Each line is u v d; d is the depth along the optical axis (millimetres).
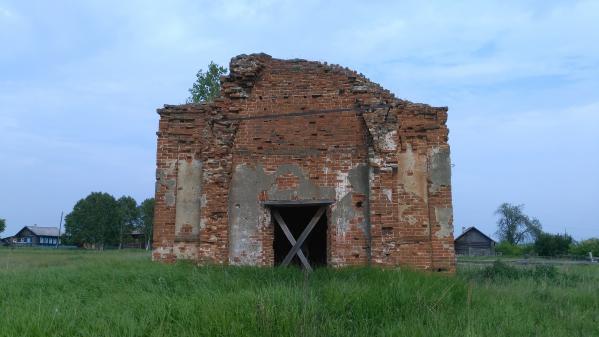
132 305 7258
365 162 13570
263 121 14070
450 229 13602
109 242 83938
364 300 7535
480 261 33406
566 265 27359
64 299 8000
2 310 7129
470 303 8188
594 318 8922
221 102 14062
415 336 6164
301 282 9141
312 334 6078
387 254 12633
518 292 11312
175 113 14438
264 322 6230
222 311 6496
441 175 13891
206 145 13711
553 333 7152
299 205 13789
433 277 10188
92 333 5984
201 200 13445
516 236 95062
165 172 14211
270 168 13836
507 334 6707
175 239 13812
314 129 13914
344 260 13203
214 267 11828
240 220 13641
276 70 14336
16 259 32062
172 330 6273
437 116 14188
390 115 13328
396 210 12883
